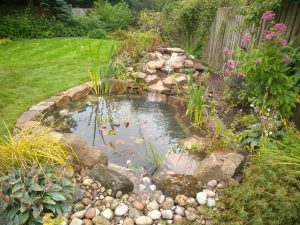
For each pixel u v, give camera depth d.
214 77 5.73
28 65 6.09
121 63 5.54
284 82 3.05
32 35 11.21
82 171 2.48
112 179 2.30
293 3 3.45
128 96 5.02
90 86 4.93
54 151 2.37
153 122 4.01
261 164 2.19
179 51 6.61
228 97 4.28
